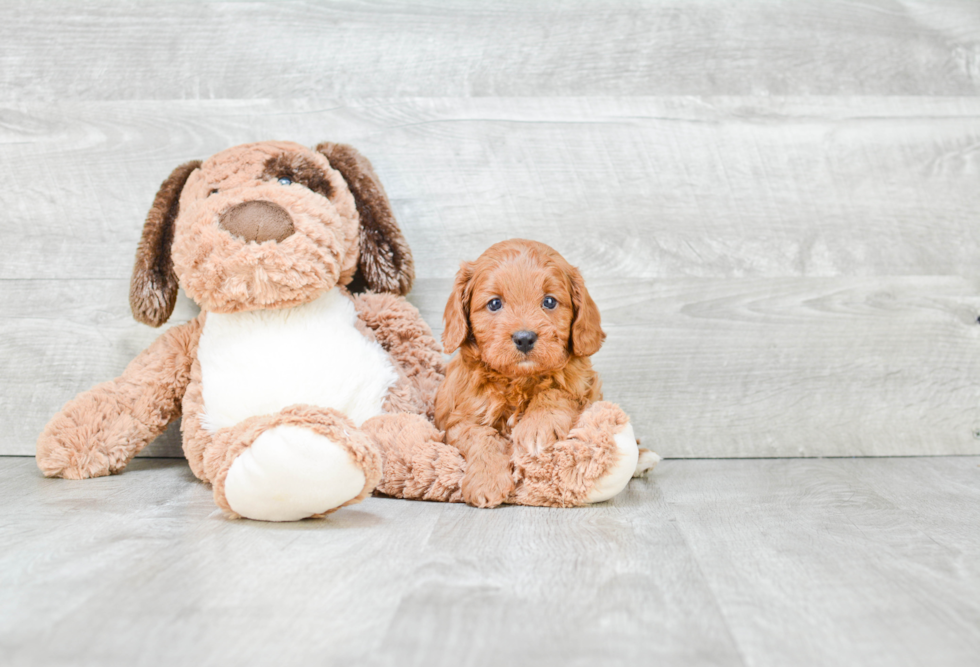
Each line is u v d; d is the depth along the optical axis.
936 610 0.86
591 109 1.78
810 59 1.79
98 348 1.77
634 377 1.78
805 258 1.78
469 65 1.78
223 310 1.37
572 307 1.36
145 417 1.55
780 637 0.79
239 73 1.77
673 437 1.78
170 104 1.77
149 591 0.89
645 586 0.92
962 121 1.79
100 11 1.76
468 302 1.36
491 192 1.78
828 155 1.78
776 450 1.79
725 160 1.78
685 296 1.78
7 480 1.49
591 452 1.27
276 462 1.10
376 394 1.44
